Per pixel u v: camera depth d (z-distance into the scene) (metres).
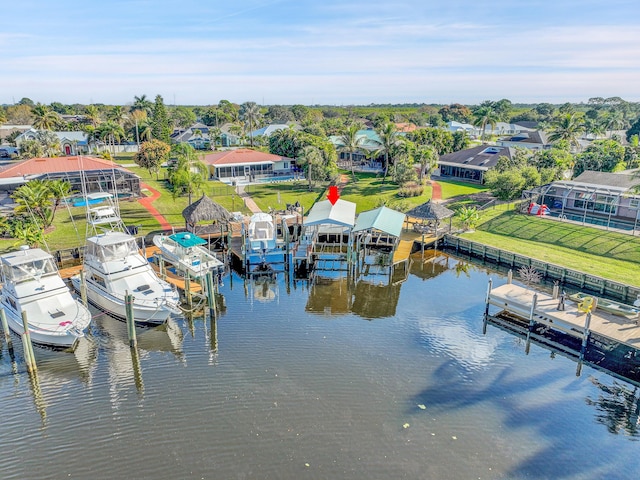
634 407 23.02
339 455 19.39
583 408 22.84
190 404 22.80
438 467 18.84
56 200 51.44
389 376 25.12
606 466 19.22
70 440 20.52
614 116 143.12
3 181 59.19
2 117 137.38
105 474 18.61
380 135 73.56
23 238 39.56
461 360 26.92
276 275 41.47
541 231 48.16
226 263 43.00
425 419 21.70
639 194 48.00
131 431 20.98
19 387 24.42
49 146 89.12
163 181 73.75
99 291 32.28
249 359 26.91
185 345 28.67
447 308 34.25
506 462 19.23
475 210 53.06
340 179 73.81
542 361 26.97
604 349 27.33
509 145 104.94
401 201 61.75
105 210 40.25
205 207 45.12
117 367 26.28
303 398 23.17
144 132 111.69
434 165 72.62
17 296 28.62
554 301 31.02
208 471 18.59
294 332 30.31
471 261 45.62
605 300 29.50
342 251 44.28
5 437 20.73
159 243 42.03
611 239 43.56
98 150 104.69
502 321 31.48
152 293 31.53
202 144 121.81
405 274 41.88
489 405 22.88
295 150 80.75
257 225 45.34
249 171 77.25
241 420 21.56
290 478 18.22
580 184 54.12
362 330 30.56
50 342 27.53
